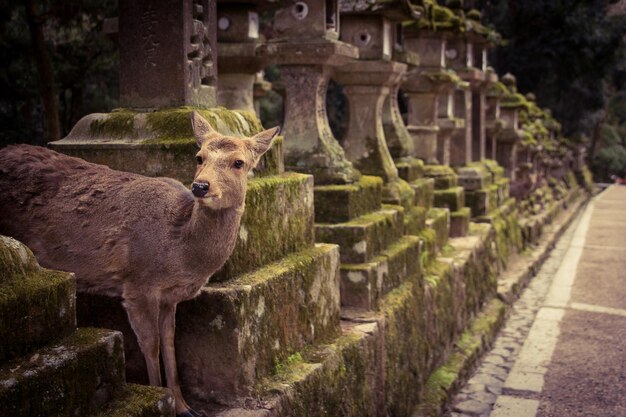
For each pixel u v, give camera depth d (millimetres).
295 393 3771
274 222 4152
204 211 3049
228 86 6129
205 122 3236
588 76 27375
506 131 15836
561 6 25703
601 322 9250
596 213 24500
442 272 7281
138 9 4059
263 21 13195
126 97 4137
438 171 9820
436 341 6910
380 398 5137
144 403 2592
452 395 6559
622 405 6289
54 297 2414
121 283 3182
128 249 3137
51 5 9852
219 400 3574
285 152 5809
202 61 4223
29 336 2312
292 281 4090
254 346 3686
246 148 3104
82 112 11711
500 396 6527
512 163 16219
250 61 5996
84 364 2414
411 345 6008
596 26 25781
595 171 43625
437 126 9977
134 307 3164
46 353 2324
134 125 3943
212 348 3557
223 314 3520
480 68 12711
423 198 8281
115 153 3873
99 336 2533
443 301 7207
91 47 10422
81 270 3205
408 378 5891
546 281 12375
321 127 5855
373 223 5719
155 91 4070
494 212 12008
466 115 11859
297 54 5621
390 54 7152
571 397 6492
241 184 3049
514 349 8297
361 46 6867
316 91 5766
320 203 5652
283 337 4004
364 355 4777
